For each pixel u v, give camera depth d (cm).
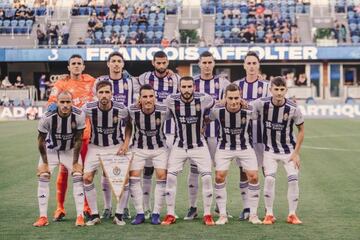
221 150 927
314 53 3850
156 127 916
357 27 4238
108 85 898
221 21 4312
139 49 3825
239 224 907
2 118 3569
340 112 3547
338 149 1956
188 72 3934
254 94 998
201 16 4347
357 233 844
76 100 1009
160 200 923
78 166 913
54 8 4434
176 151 923
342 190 1200
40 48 3909
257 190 923
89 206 919
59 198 951
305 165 1583
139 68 4019
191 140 919
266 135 924
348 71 4028
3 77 4197
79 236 833
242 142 924
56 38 4047
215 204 1070
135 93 1012
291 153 923
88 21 4300
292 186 911
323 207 1033
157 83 1011
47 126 905
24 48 3912
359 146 2041
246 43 3916
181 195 1162
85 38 4219
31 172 1469
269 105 908
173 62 3941
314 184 1277
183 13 4406
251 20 4278
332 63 3972
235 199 1119
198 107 909
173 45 3847
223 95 971
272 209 962
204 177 912
